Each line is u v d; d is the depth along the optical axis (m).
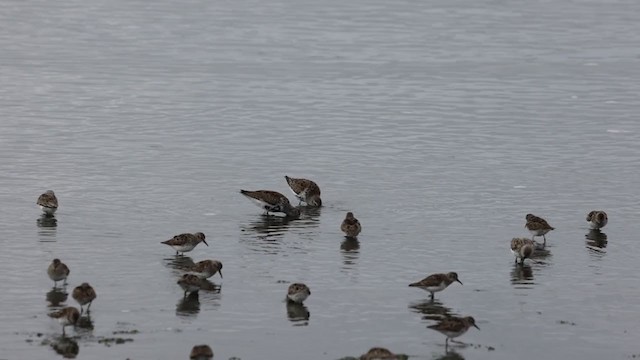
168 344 26.61
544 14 94.31
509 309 29.88
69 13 89.69
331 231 37.16
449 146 50.44
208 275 31.34
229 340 27.08
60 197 40.59
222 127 53.75
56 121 54.03
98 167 45.44
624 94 63.09
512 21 90.62
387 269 33.09
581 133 53.31
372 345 27.05
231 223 37.94
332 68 70.25
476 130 53.78
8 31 80.75
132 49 75.56
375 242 35.91
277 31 84.31
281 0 99.69
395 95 62.16
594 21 91.12
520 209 40.25
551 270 33.31
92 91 61.59
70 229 36.47
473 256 34.53
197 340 26.97
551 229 35.75
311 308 29.52
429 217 39.06
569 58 74.94
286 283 31.56
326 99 60.84
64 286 30.59
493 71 69.94
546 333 28.23
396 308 29.72
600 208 40.53
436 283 29.94
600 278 32.69
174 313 28.80
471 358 26.38
